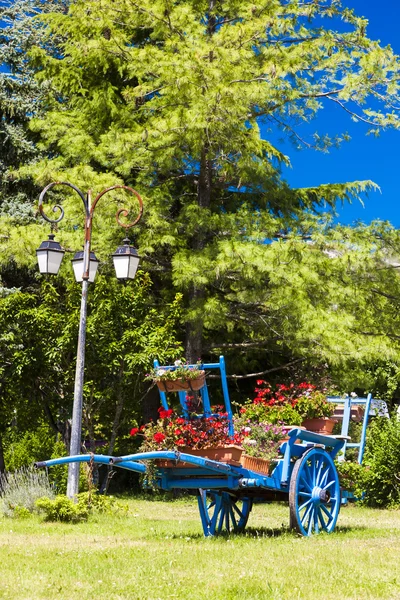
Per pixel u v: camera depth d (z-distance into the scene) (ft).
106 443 68.69
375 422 53.06
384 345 63.72
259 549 25.90
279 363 74.33
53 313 54.80
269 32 63.36
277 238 65.98
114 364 52.85
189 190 72.69
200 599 17.70
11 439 68.28
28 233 59.57
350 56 63.52
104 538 30.94
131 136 59.77
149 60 60.34
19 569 21.97
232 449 28.12
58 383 55.72
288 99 62.13
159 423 28.94
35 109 76.79
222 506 32.01
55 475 48.57
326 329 59.93
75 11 65.51
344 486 35.19
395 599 17.83
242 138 61.82
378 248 68.13
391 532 32.94
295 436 30.42
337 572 21.17
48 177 58.95
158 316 56.80
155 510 46.16
